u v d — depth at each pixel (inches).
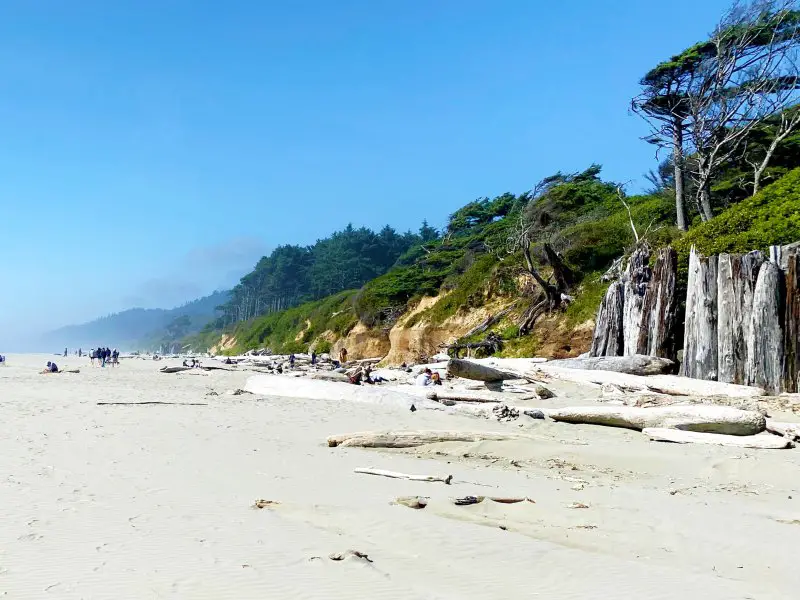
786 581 209.3
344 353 2144.4
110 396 802.8
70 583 182.7
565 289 1347.2
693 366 773.9
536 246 1541.6
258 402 743.1
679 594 192.4
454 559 219.6
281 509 278.7
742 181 1382.9
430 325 1726.1
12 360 3002.0
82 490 303.1
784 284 706.8
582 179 2021.4
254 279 6875.0
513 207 2417.6
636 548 243.9
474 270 1766.7
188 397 804.0
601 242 1422.2
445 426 562.9
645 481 382.6
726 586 201.6
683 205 1338.6
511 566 214.7
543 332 1294.3
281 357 2160.4
